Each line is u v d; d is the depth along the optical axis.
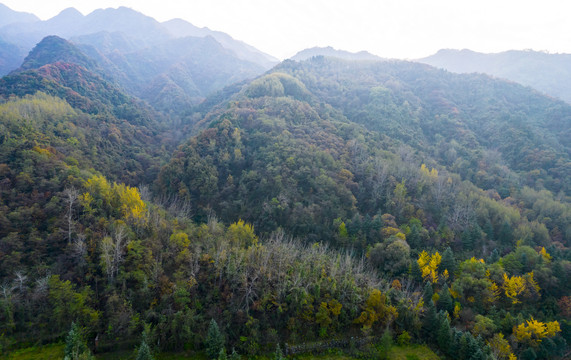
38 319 54.56
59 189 76.62
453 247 92.38
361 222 92.81
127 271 62.38
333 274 66.50
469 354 56.12
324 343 60.16
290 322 60.75
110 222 70.81
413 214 102.81
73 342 48.56
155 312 58.03
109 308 56.47
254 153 124.50
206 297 62.50
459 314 65.19
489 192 123.31
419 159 142.75
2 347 51.22
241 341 57.66
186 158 118.44
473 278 70.69
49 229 66.88
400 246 78.19
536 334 59.09
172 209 99.38
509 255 79.38
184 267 65.69
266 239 93.25
